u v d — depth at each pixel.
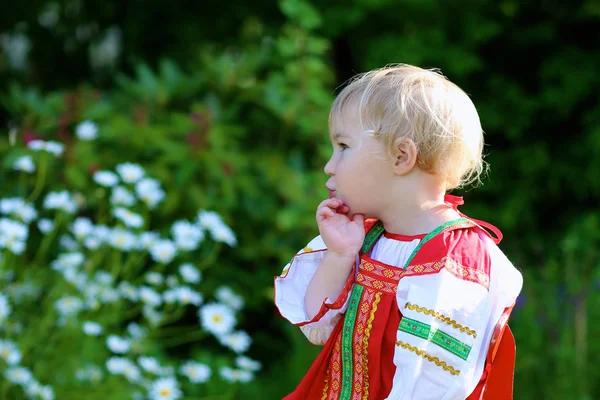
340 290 1.80
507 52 6.52
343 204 1.80
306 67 5.31
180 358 5.19
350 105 1.75
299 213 4.82
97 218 4.72
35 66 7.38
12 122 5.40
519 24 6.42
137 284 4.55
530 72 6.54
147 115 4.99
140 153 4.93
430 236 1.69
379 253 1.78
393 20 6.42
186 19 6.86
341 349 1.78
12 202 3.62
